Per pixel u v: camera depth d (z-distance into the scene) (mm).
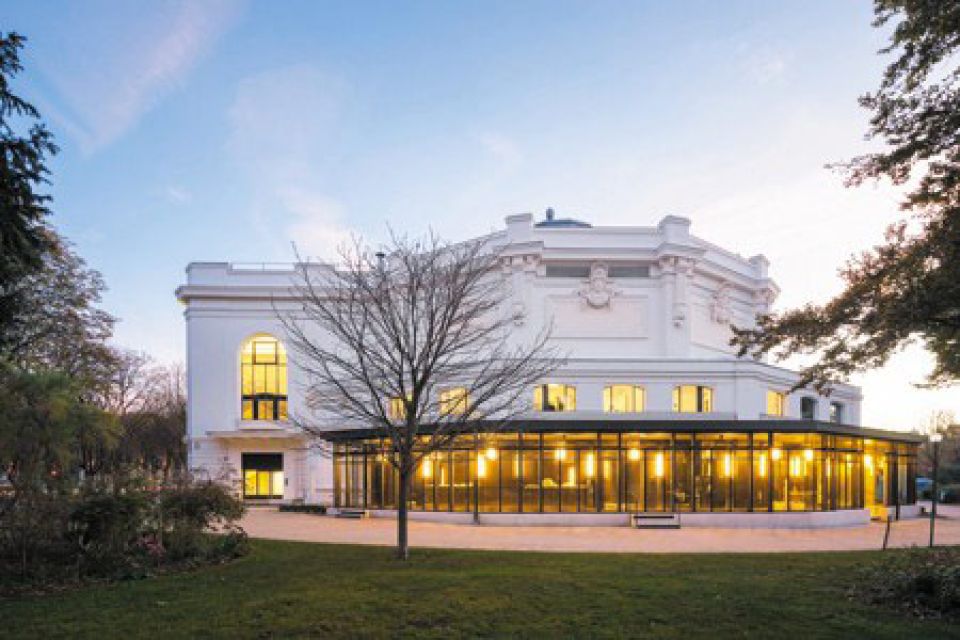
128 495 15602
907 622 10383
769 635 9727
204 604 11289
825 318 12117
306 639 9531
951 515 35188
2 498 14484
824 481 28469
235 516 17531
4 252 13680
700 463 28141
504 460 28391
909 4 10758
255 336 47688
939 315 11406
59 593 12375
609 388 40938
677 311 43281
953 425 48906
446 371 20578
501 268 43875
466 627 10055
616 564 15312
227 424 46375
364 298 22562
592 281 43844
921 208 11977
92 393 34875
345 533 23844
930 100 11273
